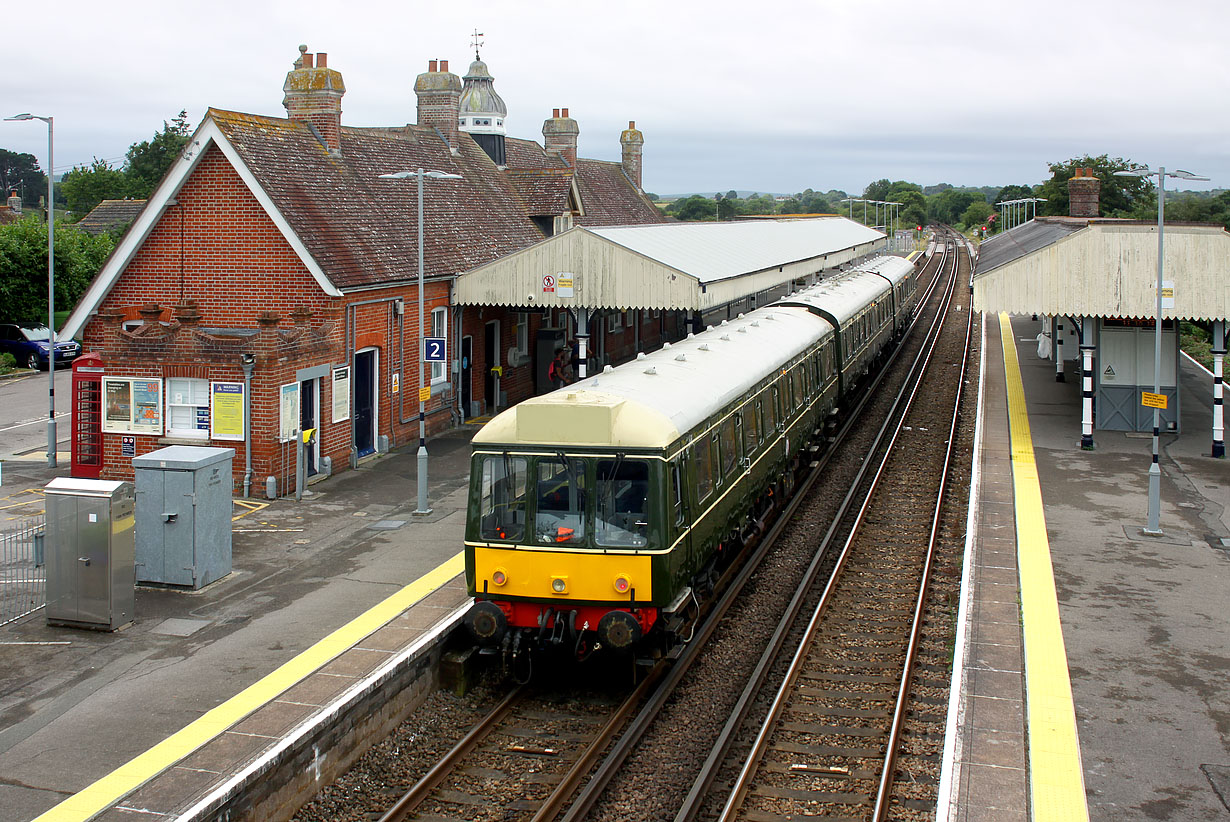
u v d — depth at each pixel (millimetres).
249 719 9211
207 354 18062
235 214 19906
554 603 10719
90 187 92125
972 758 8984
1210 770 8922
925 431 26172
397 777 9453
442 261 23844
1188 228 21156
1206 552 15344
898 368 37500
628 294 22656
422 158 27453
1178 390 23969
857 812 8695
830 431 23781
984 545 15594
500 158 34281
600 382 12359
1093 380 22766
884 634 12789
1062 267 21547
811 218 54750
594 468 10617
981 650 11523
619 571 10508
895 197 173625
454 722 10586
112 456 18797
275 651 11156
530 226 30250
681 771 9453
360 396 21250
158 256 20438
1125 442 23125
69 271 37594
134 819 7641
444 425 24469
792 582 14773
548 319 30188
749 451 14898
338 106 23328
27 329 36375
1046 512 17438
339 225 21109
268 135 21375
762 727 10023
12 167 138000
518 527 10812
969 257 91312
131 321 20766
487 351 27406
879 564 15609
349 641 11297
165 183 19766
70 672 10664
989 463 21062
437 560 14516
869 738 10055
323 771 9133
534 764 9609
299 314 18703
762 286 28234
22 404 28172
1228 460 21312
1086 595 13445
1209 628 12320
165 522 13297
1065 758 9047
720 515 13000
